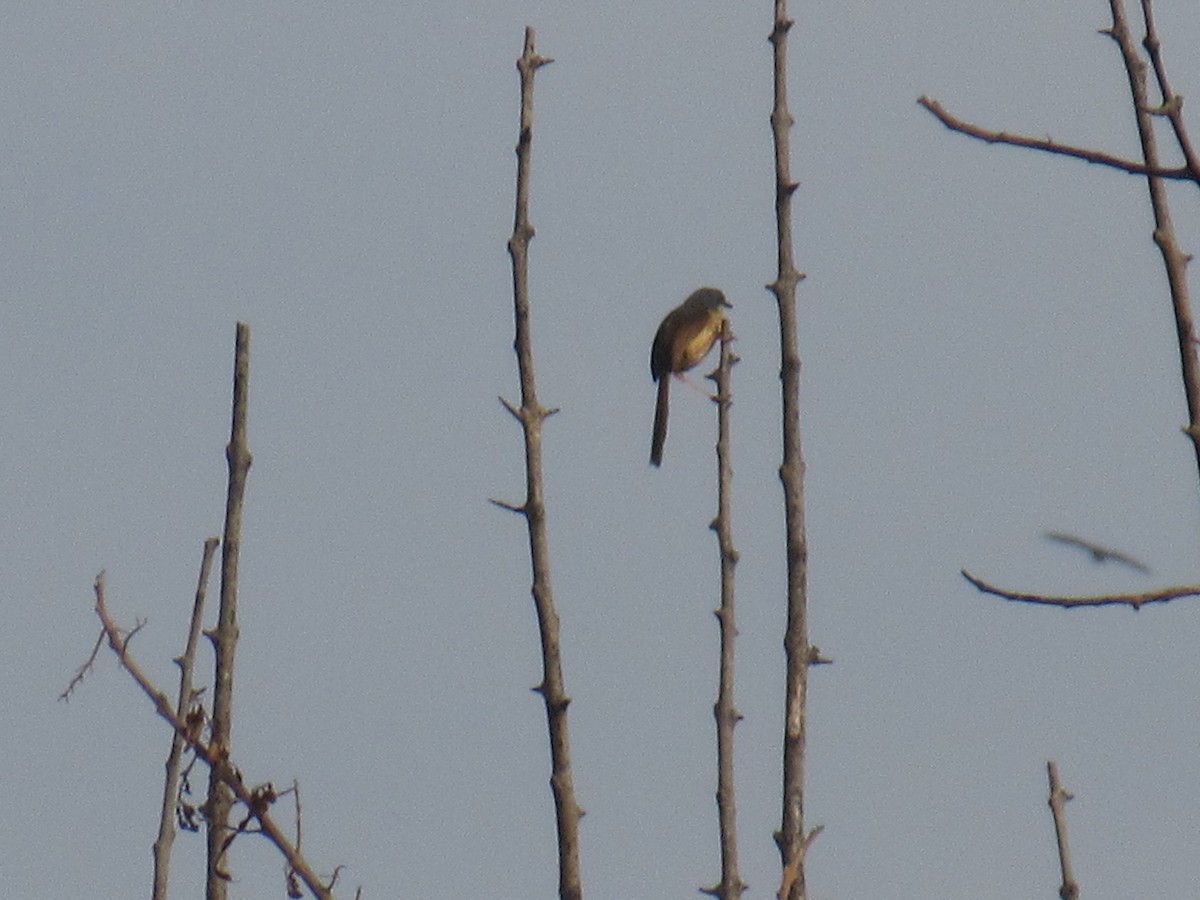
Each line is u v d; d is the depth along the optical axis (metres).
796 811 9.81
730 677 10.45
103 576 10.27
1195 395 8.43
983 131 7.53
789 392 10.71
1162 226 8.75
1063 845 10.09
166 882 10.27
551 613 10.12
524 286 10.77
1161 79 8.53
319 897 9.38
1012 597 8.13
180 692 10.84
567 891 9.56
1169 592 8.02
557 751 9.85
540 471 10.41
